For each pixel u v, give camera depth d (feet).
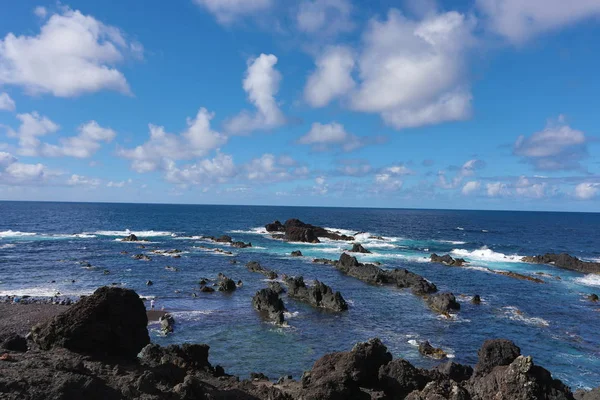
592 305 144.25
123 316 60.64
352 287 168.14
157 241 303.07
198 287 159.12
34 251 235.20
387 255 255.50
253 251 261.65
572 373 87.35
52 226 407.03
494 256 258.57
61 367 45.75
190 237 334.65
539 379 52.95
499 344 71.97
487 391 55.26
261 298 130.11
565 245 343.26
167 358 67.82
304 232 321.32
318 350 97.35
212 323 115.34
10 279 163.73
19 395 37.29
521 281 183.52
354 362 56.44
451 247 303.48
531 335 111.34
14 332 96.48
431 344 102.99
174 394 45.62
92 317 57.41
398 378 59.72
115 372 48.80
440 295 138.72
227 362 89.15
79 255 225.35
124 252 239.30
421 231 453.99
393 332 111.96
